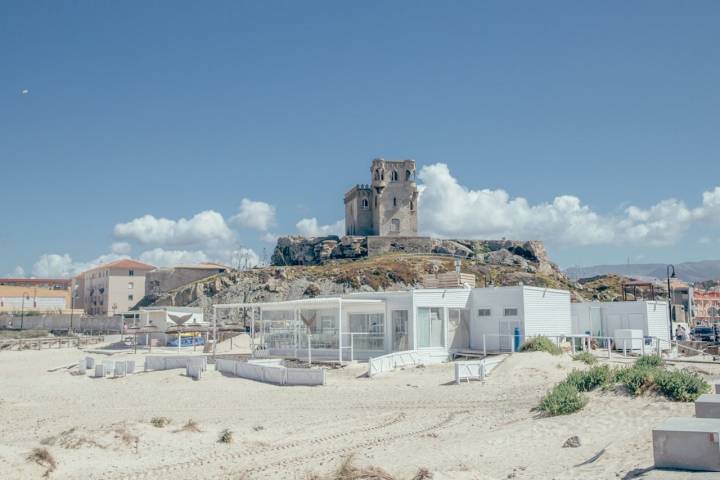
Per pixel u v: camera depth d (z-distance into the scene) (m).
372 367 31.47
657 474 9.15
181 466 15.12
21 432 21.39
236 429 19.53
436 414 21.28
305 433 18.97
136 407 26.19
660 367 25.67
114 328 93.69
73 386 33.94
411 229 120.00
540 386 24.86
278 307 42.88
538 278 101.94
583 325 45.00
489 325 39.31
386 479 12.36
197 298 106.75
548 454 13.79
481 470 12.91
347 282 96.69
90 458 15.81
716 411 11.32
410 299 37.50
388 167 120.81
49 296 129.12
